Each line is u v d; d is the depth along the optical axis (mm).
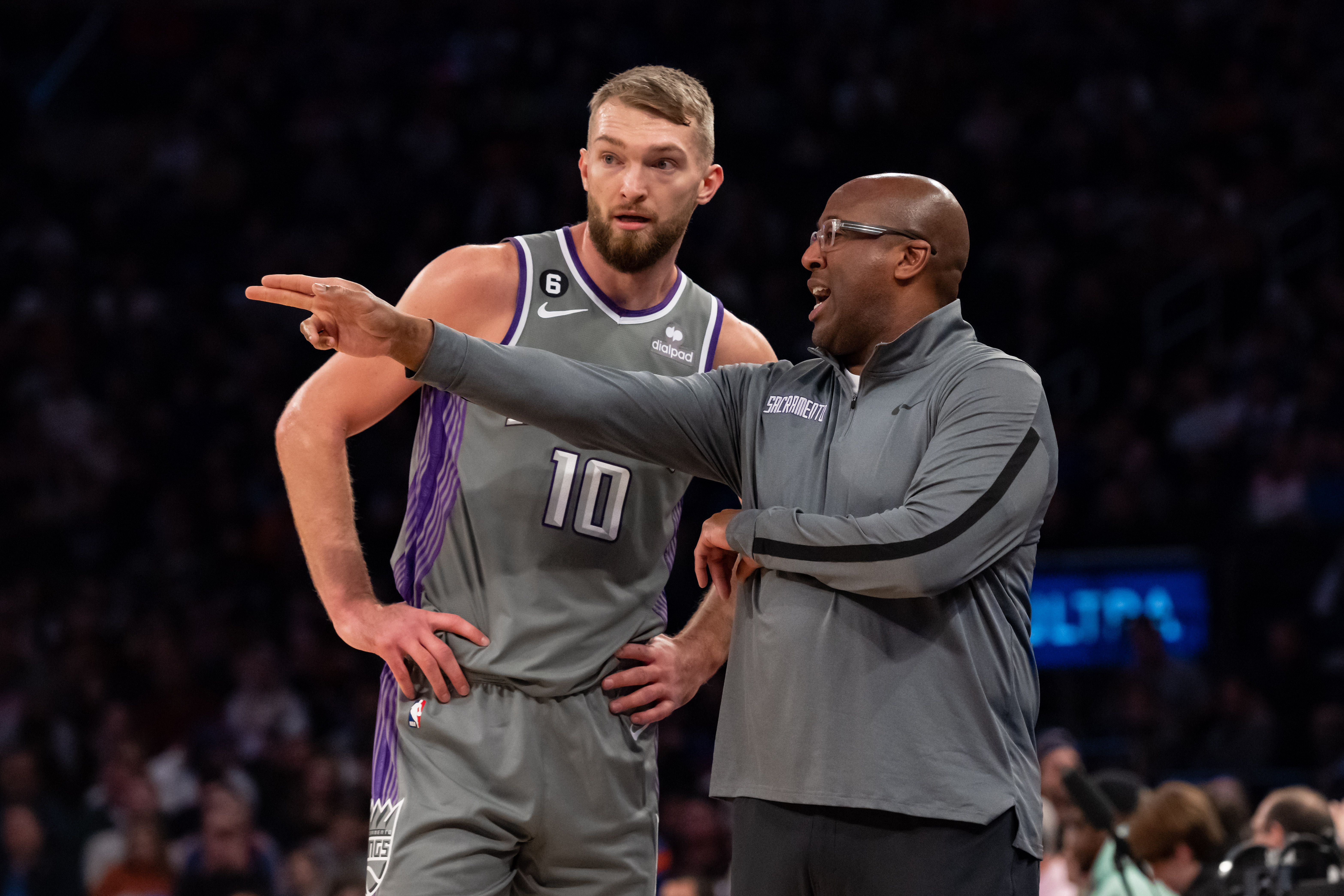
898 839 5684
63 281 30297
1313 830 10688
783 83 32594
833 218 6266
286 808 18297
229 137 32906
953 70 31828
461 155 32156
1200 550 21234
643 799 7168
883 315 6223
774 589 6027
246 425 27531
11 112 33719
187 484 26297
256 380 28016
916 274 6191
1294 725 19391
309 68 34094
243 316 29578
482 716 6789
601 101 6922
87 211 32719
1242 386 25062
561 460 6922
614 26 33688
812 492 6090
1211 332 27156
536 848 6945
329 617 6867
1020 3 33125
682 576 21797
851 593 5836
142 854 16172
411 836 6719
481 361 5953
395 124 33281
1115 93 30875
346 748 19453
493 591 6879
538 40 33375
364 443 25672
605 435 6238
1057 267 28641
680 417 6363
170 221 32156
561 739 6879
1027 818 5785
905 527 5637
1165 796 10820
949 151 30578
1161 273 27812
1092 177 30250
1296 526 21109
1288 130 30172
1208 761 18781
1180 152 30406
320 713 21375
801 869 5812
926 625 5809
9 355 28656
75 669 21984
